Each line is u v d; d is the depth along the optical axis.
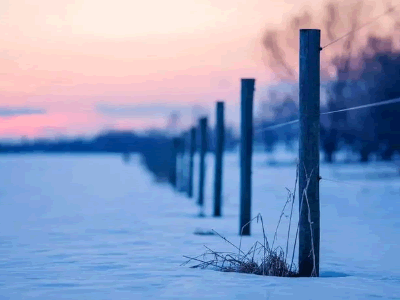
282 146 108.44
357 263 10.69
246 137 14.91
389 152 53.12
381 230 16.20
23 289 7.97
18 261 10.54
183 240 13.68
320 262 10.77
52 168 80.12
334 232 15.74
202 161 24.12
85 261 10.51
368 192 32.31
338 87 49.22
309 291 7.81
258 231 15.73
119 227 16.75
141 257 11.00
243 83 15.00
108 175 59.03
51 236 14.55
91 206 25.17
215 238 14.07
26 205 25.69
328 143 54.28
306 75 9.19
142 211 22.67
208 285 8.18
